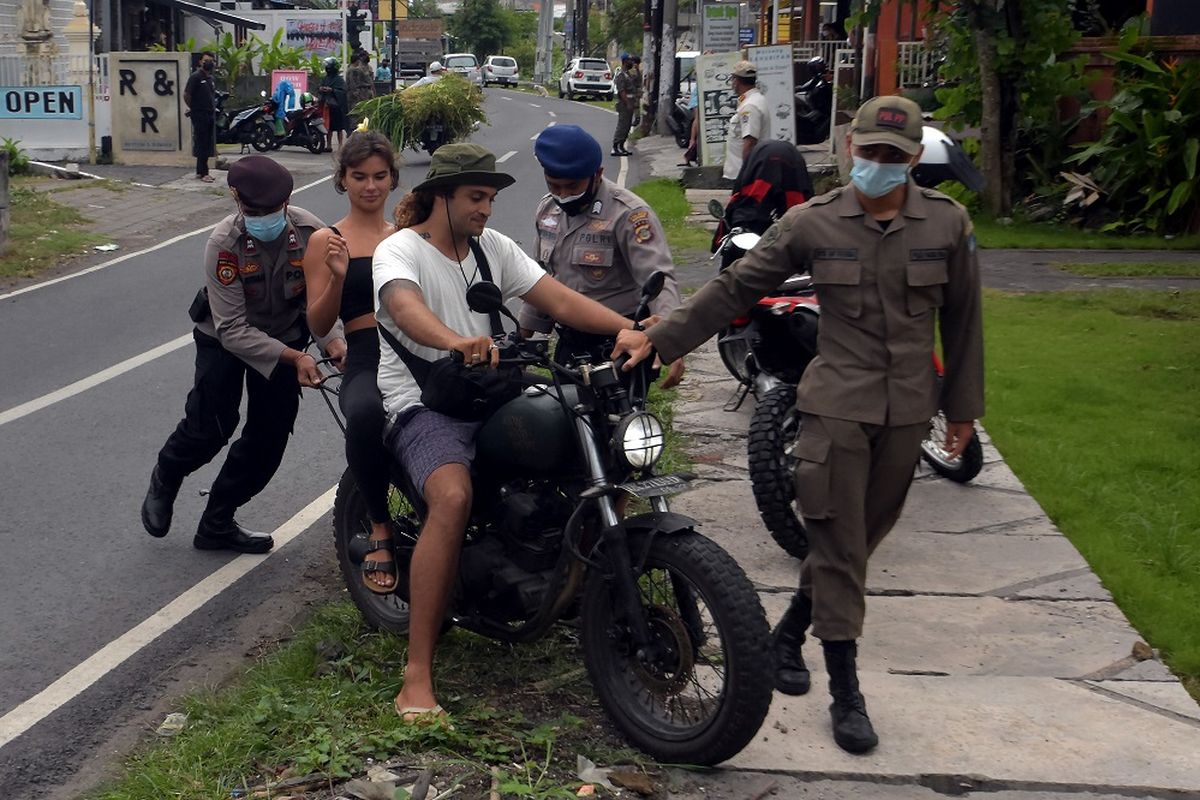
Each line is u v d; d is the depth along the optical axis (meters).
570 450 4.14
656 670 4.04
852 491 4.02
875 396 4.00
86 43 24.66
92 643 5.17
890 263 4.00
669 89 30.91
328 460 7.59
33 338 10.70
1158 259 14.25
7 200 14.63
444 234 4.39
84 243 15.41
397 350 4.41
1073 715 4.36
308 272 5.04
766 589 5.42
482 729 4.21
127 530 6.41
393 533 4.69
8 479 7.12
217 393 5.79
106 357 10.01
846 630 4.06
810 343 6.25
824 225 4.05
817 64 25.36
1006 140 16.70
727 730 3.82
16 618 5.39
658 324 4.22
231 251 5.58
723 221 7.84
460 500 4.15
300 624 5.31
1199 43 16.28
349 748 4.05
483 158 4.28
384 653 4.80
